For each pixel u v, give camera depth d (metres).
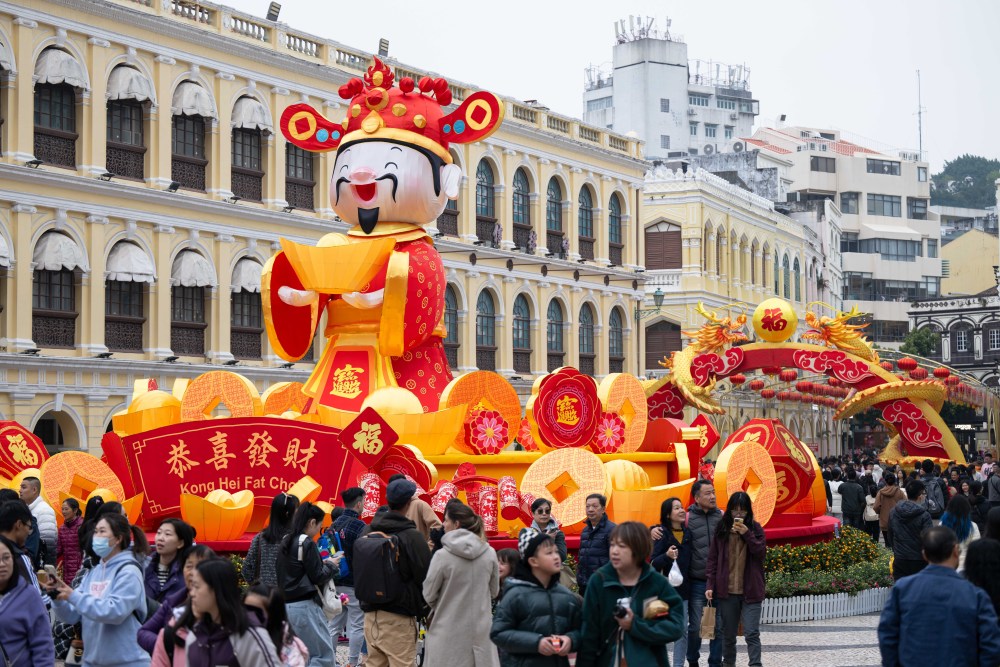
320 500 19.14
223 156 43.09
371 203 21.06
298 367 45.91
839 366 31.31
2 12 36.41
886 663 9.54
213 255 42.94
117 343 40.22
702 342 32.84
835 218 101.31
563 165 58.75
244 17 43.56
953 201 175.00
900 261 110.31
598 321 61.12
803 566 21.05
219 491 19.14
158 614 9.96
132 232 40.25
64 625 13.48
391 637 12.07
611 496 19.05
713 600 14.73
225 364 43.00
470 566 11.01
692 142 127.56
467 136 21.61
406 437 19.70
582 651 9.99
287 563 12.34
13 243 36.97
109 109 40.16
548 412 20.81
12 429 21.42
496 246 54.59
